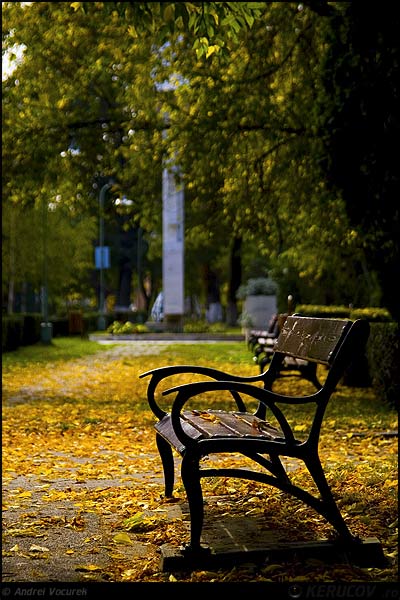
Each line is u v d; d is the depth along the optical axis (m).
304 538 5.25
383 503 6.21
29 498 7.14
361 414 12.95
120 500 6.92
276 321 21.33
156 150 18.78
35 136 18.97
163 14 12.05
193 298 89.50
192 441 5.02
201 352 30.92
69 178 19.86
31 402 15.48
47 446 10.32
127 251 80.69
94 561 5.13
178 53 18.08
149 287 93.81
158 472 8.40
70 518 6.31
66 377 20.92
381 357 14.00
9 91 19.30
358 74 13.99
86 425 12.24
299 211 19.86
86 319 50.78
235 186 18.83
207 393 16.73
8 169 19.08
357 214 15.20
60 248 51.88
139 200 21.27
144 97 19.12
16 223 46.50
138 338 43.28
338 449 9.60
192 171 19.08
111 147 19.72
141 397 16.25
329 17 15.74
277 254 25.50
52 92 19.55
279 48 18.56
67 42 19.31
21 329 33.31
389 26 13.57
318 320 5.77
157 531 5.74
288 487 5.12
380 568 4.88
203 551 4.89
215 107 17.53
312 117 17.05
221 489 7.02
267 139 18.17
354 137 14.15
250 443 5.08
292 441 5.14
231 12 12.46
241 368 23.17
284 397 5.17
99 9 17.89
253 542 5.13
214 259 70.00
